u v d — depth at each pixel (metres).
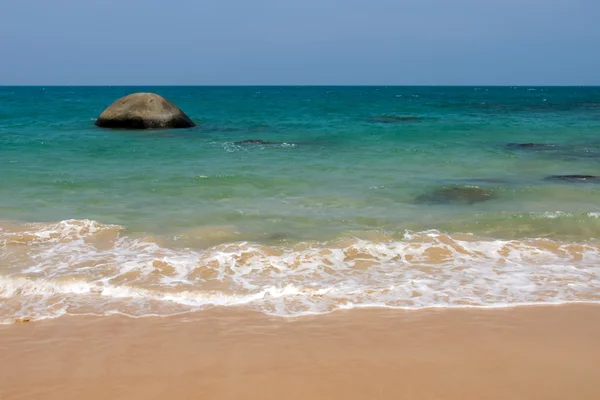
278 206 9.74
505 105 51.47
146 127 22.38
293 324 5.19
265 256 7.00
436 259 7.05
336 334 4.98
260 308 5.56
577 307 5.59
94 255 7.04
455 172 13.23
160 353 4.64
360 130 23.52
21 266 6.59
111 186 11.25
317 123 27.34
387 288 6.03
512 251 7.36
